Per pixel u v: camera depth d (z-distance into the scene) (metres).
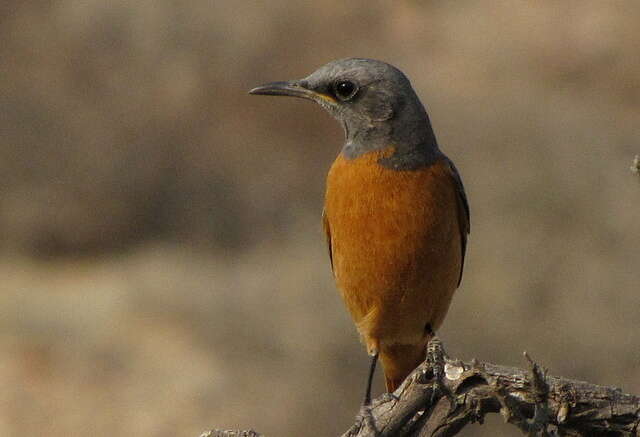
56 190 27.69
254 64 31.17
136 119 29.06
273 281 21.39
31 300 22.95
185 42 30.92
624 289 19.11
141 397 18.84
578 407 6.27
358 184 7.91
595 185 20.80
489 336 18.80
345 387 18.39
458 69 32.09
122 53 30.16
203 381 18.91
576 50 33.16
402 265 7.90
